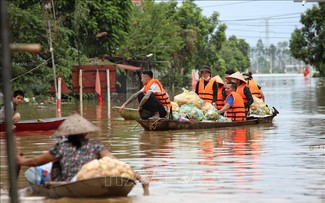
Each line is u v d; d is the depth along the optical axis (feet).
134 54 286.46
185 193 47.91
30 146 74.23
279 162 61.62
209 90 99.45
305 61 351.67
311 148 71.46
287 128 94.07
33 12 191.72
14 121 85.20
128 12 242.58
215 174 55.62
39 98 187.83
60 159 46.55
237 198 46.24
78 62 191.31
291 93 216.74
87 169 44.75
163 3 312.71
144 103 91.20
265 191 48.57
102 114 127.85
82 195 45.44
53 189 45.57
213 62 405.39
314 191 48.49
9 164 34.76
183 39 361.10
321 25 338.13
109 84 181.78
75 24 212.84
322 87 271.28
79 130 46.06
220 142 77.46
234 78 98.43
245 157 65.05
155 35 294.05
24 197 46.26
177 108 93.56
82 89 184.96
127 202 44.75
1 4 33.73
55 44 194.39
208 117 94.38
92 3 223.30
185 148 72.28
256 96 109.50
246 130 91.04
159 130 90.27
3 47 34.27
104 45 235.81
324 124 100.53
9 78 34.83
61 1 212.23
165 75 340.59
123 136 84.74
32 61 196.85
